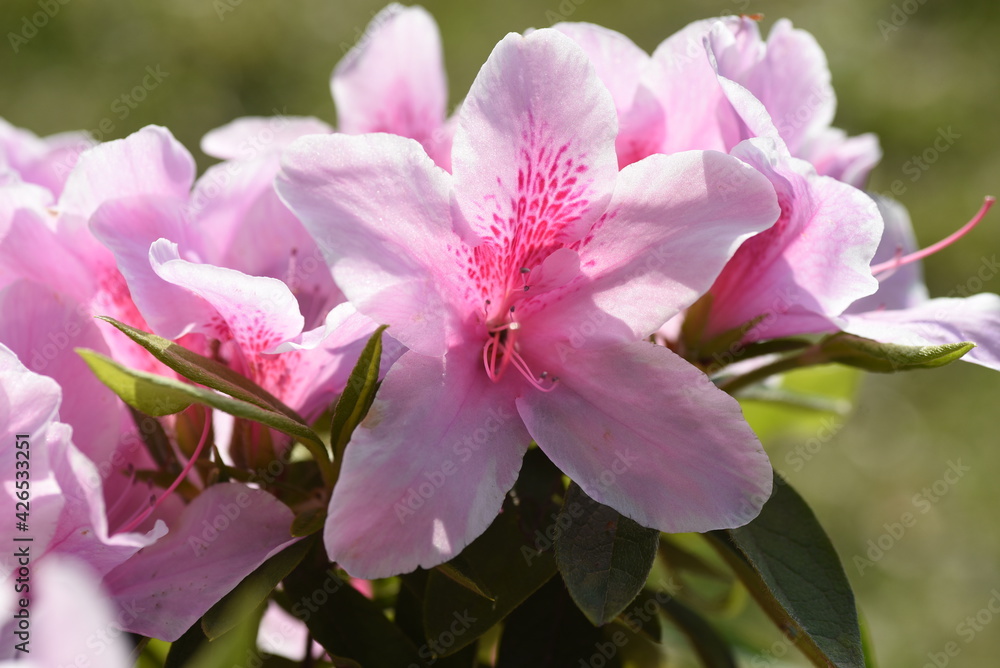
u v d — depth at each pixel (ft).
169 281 1.31
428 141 1.54
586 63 1.32
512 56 1.31
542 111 1.32
